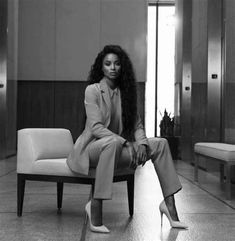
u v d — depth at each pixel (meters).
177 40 9.65
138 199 3.76
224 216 3.01
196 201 3.68
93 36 10.95
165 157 2.60
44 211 3.15
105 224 2.71
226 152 3.82
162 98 11.34
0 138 8.17
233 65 5.29
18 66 10.80
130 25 10.98
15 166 6.99
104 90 2.66
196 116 7.29
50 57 10.88
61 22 10.91
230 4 5.45
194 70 7.57
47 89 10.87
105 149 2.45
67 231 2.51
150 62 11.48
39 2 10.88
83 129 2.82
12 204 3.44
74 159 2.65
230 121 5.39
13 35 9.80
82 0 10.96
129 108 2.69
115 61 2.67
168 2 11.73
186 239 2.34
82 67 10.91
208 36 6.22
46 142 3.02
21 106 10.80
